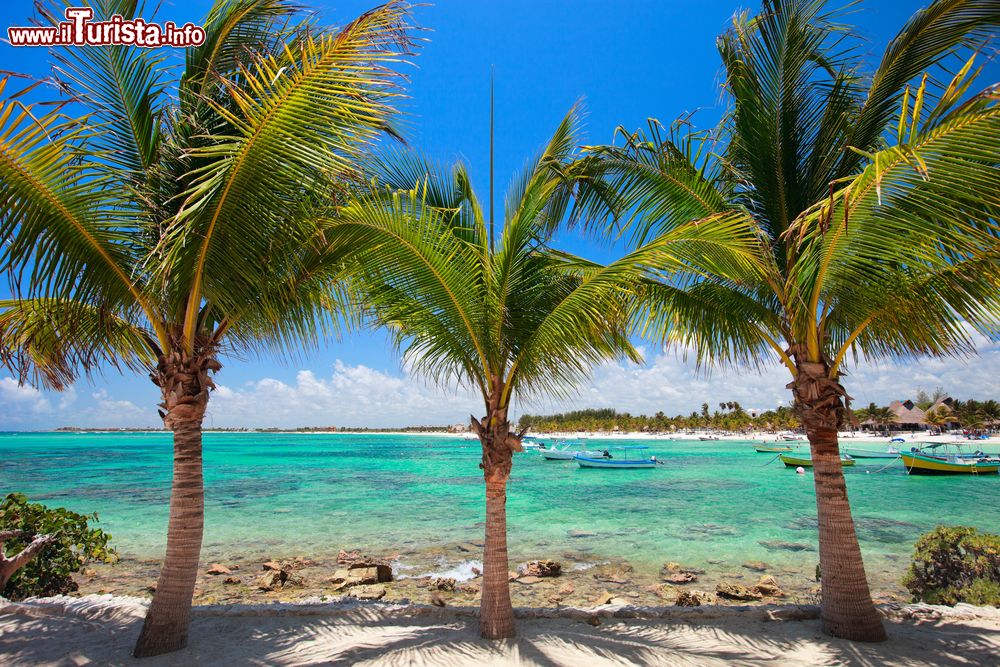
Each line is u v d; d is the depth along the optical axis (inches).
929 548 292.0
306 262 195.8
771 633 210.1
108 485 1163.9
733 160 243.9
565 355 215.3
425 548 571.8
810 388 210.7
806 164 231.1
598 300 199.0
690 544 586.9
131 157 192.4
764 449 2667.3
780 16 223.9
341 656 186.1
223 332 197.0
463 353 218.4
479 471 1700.3
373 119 158.7
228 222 167.2
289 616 232.4
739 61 229.8
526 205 210.2
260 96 150.3
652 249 176.9
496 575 208.2
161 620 185.5
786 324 223.1
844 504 209.8
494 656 187.0
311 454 2933.1
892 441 2701.8
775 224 231.6
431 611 234.2
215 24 196.7
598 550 560.1
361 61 153.2
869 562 497.0
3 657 181.6
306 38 177.5
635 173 220.4
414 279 201.2
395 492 1103.0
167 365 185.9
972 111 127.4
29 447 3580.2
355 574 440.8
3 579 239.1
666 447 3297.2
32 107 136.3
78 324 188.2
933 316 193.9
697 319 232.4
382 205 185.8
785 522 725.9
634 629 217.3
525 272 227.0
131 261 180.5
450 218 231.3
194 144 187.8
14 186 145.3
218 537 633.0
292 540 615.5
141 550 548.1
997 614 226.4
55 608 233.5
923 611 230.4
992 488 1109.1
